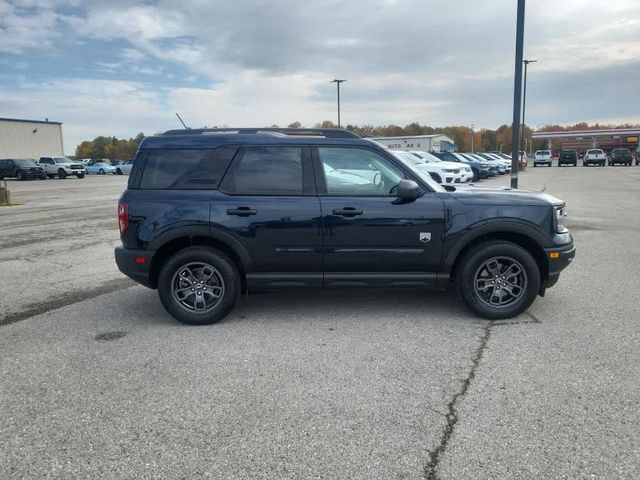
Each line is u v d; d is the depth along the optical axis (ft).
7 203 59.67
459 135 347.56
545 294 18.88
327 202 15.65
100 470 8.74
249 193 15.89
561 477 8.34
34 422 10.35
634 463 8.65
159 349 14.21
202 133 17.07
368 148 15.97
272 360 13.30
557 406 10.60
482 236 16.26
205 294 16.22
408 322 16.11
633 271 22.12
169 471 8.68
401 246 15.70
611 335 14.60
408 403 10.88
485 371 12.36
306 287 16.14
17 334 15.61
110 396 11.41
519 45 39.91
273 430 9.90
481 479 8.33
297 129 16.90
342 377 12.21
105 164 180.45
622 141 248.93
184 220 15.65
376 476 8.46
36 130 179.83
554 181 86.89
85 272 24.07
